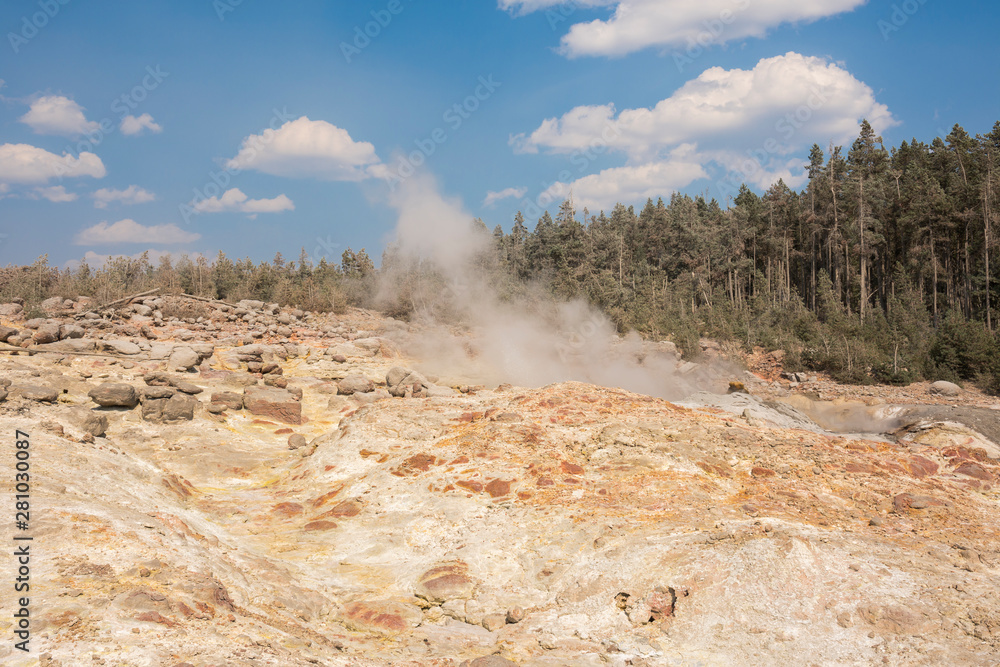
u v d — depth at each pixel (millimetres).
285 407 15906
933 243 43062
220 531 9156
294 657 5359
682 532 7781
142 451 12664
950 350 27094
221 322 26859
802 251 56750
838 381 27453
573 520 8602
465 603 7293
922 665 5301
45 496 7633
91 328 21516
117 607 5379
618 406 13180
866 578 6531
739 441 10930
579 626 6566
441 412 13625
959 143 50531
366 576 8023
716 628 6164
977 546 7254
